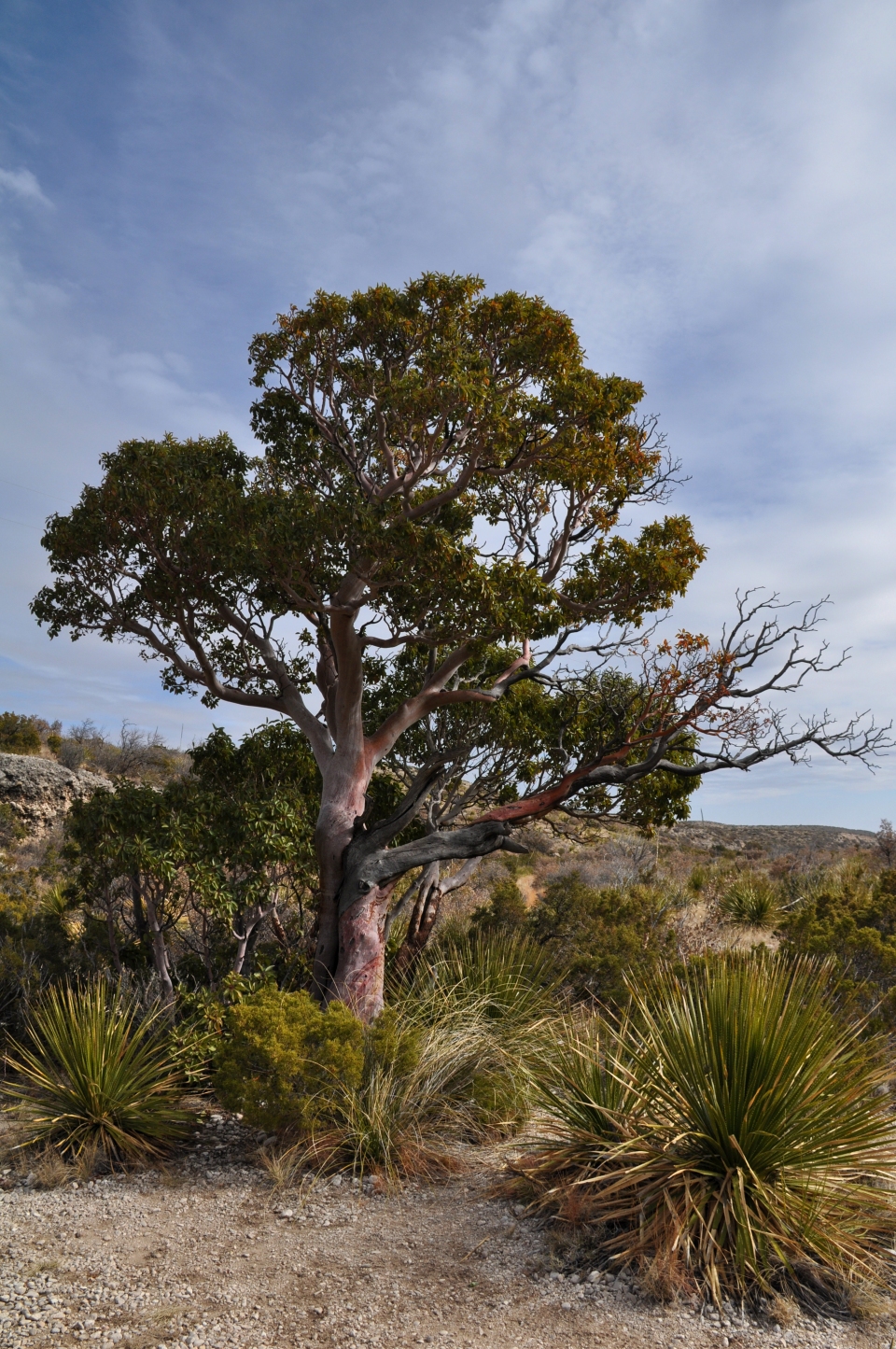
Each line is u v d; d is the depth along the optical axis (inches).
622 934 410.3
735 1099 174.1
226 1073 237.3
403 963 400.2
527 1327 148.9
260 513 327.6
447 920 497.0
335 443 406.9
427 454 366.9
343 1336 147.7
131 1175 229.0
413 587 336.5
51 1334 149.7
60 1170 226.5
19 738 1398.9
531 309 362.9
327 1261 177.2
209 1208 206.8
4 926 383.9
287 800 361.4
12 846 884.0
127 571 378.0
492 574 327.0
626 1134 190.1
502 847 362.0
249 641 404.5
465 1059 275.1
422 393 335.6
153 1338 148.0
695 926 492.4
